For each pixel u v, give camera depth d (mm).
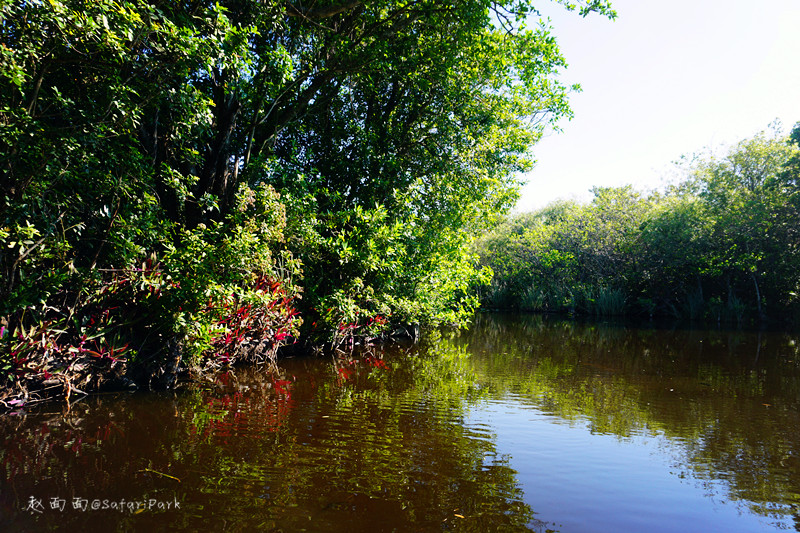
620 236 23391
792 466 3809
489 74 11273
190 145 7633
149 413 4633
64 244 4820
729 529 2818
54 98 4566
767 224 18750
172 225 6242
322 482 3227
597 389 6543
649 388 6645
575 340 12711
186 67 5270
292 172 9047
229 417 4637
